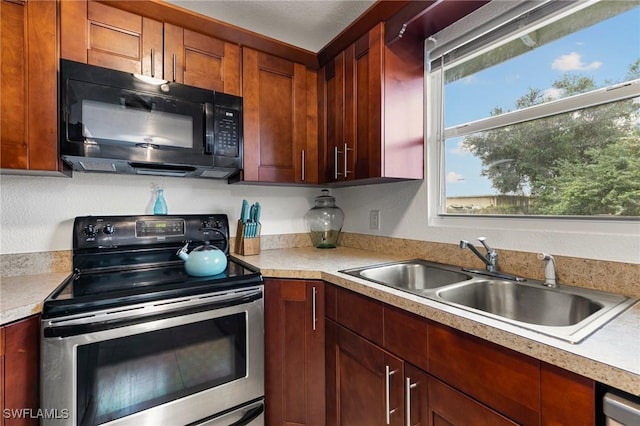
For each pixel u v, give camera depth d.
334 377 1.36
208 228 1.76
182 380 1.21
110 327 1.07
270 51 1.76
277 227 2.16
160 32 1.45
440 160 1.62
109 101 1.29
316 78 1.94
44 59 1.20
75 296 1.07
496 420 0.77
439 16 1.36
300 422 1.45
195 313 1.23
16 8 1.16
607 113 1.08
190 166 1.51
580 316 1.00
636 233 0.99
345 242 2.24
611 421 0.58
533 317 1.12
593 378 0.60
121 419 1.09
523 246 1.25
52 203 1.49
